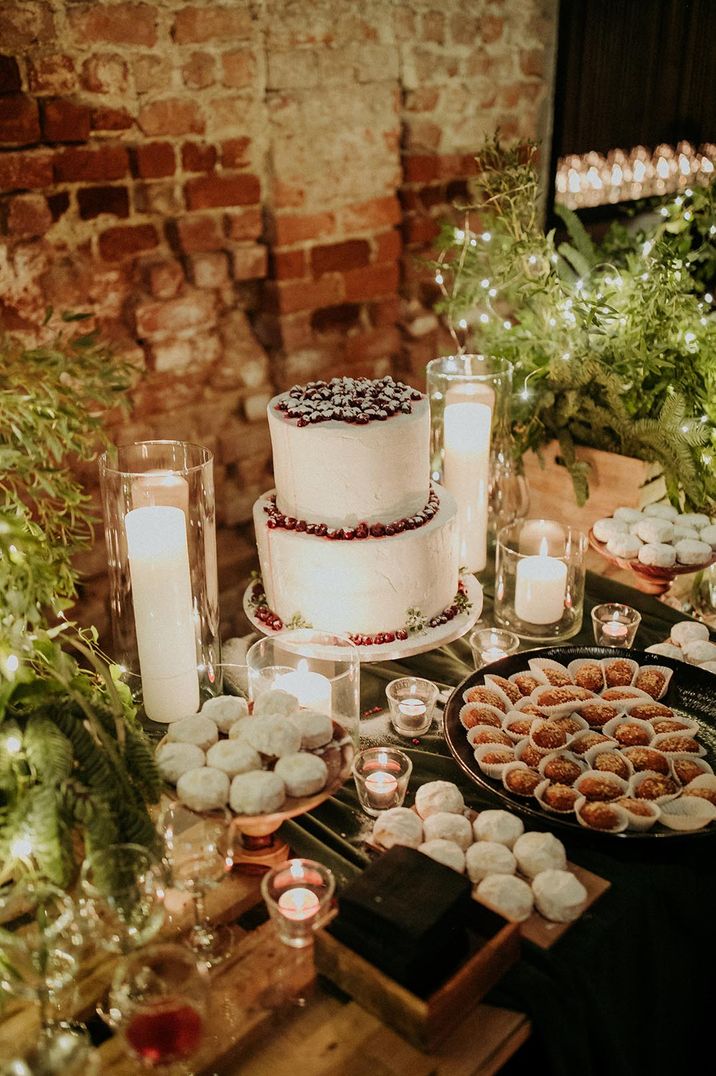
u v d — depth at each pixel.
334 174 2.35
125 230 2.06
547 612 1.63
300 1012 0.98
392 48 2.37
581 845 1.17
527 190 2.12
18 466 1.16
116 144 1.98
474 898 1.01
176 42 1.99
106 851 0.96
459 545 1.81
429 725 1.41
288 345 2.40
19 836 1.01
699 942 1.21
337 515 1.51
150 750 1.10
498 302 2.87
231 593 2.52
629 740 1.28
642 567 1.72
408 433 1.49
